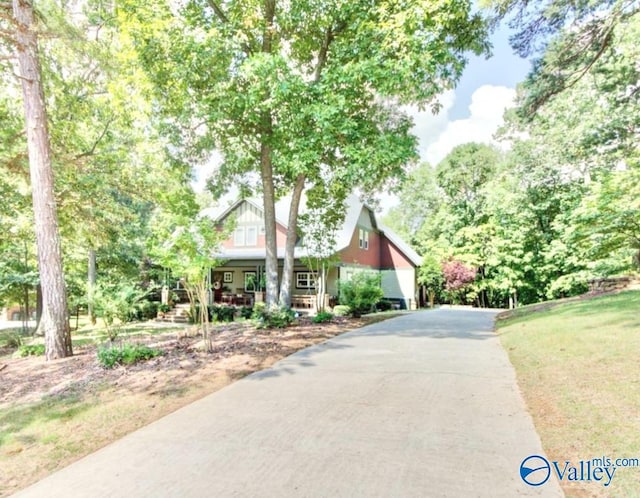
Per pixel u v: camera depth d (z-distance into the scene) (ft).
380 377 17.99
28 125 25.03
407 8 27.68
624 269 49.14
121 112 36.52
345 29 33.47
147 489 9.25
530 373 17.29
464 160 103.86
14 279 43.19
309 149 30.63
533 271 81.35
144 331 44.68
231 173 41.01
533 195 68.44
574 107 51.08
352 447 10.99
